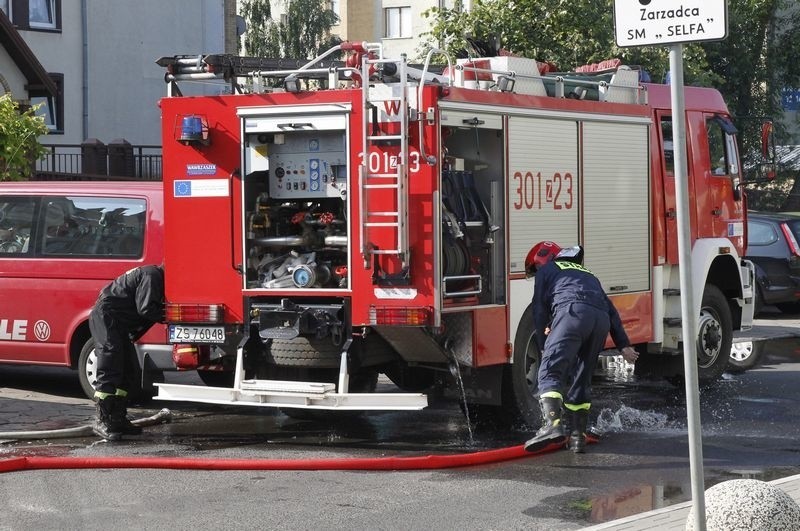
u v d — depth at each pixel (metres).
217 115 10.70
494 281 10.90
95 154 29.53
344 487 8.79
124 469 9.35
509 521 7.83
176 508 8.12
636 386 14.64
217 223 10.75
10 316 12.82
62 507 8.15
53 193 12.83
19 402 12.70
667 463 9.77
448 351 10.61
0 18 28.73
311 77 10.86
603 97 12.65
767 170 15.16
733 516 6.25
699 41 6.00
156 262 12.30
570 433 10.45
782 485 8.60
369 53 10.38
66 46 36.16
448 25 25.39
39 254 12.76
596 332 10.18
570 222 11.87
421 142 9.96
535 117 11.35
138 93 38.34
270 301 10.64
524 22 25.00
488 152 10.97
